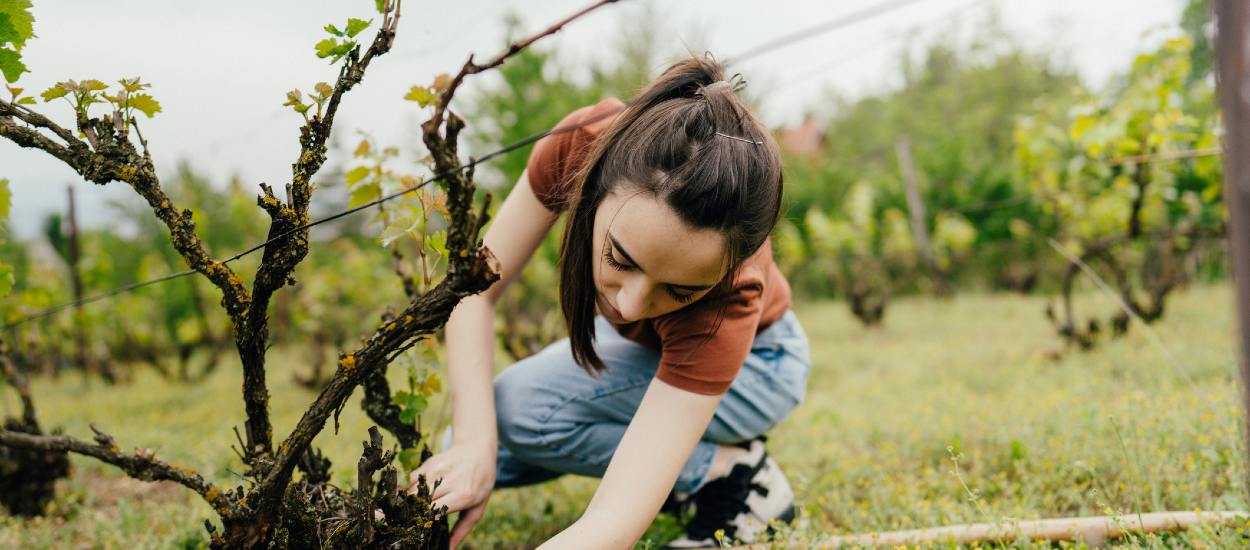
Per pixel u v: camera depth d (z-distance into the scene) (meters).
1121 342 4.93
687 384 1.73
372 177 2.04
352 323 7.29
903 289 11.79
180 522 2.50
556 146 1.89
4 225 1.84
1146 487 2.20
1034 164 6.79
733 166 1.43
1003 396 3.89
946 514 2.24
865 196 11.77
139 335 7.00
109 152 1.39
